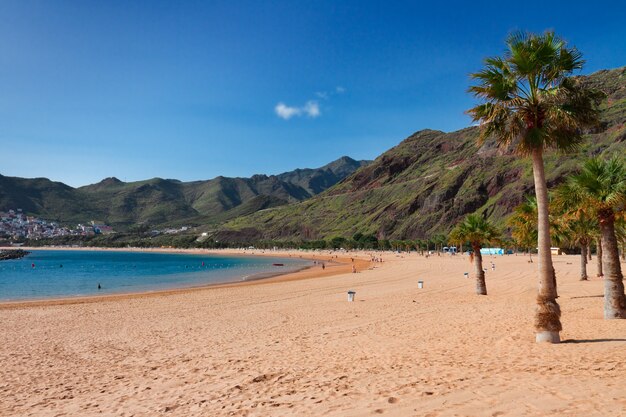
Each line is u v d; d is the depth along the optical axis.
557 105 12.42
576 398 7.16
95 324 22.31
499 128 13.48
